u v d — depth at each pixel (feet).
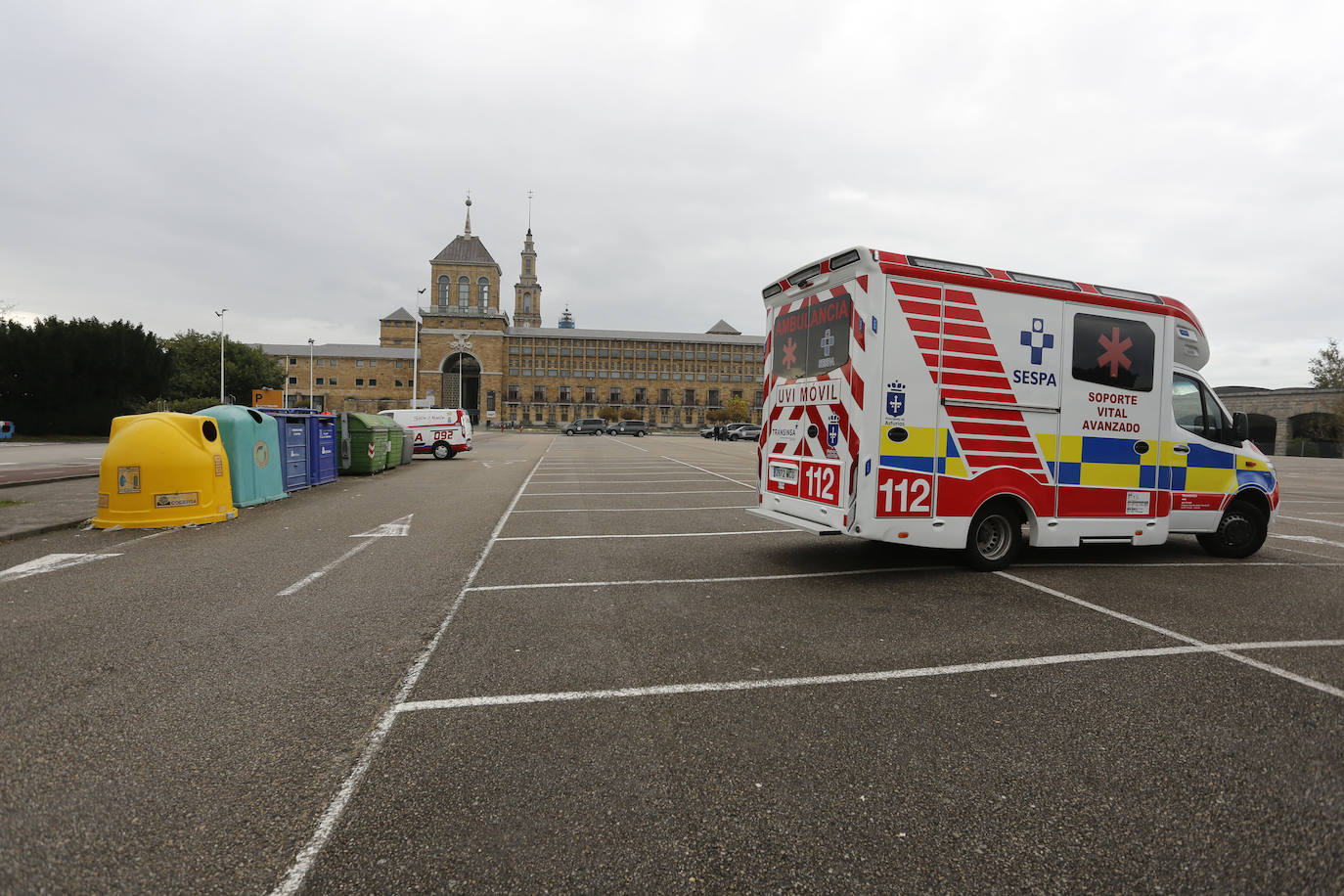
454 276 304.09
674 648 14.43
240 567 21.99
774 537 28.43
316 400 334.24
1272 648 14.62
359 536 28.02
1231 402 173.68
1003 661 13.71
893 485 19.66
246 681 12.42
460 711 11.21
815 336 21.80
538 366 335.06
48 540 26.68
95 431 121.80
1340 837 7.98
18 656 13.57
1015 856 7.61
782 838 7.89
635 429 246.47
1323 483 65.98
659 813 8.38
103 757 9.55
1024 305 21.01
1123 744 10.23
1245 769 9.53
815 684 12.51
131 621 16.02
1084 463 21.93
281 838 7.77
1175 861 7.54
